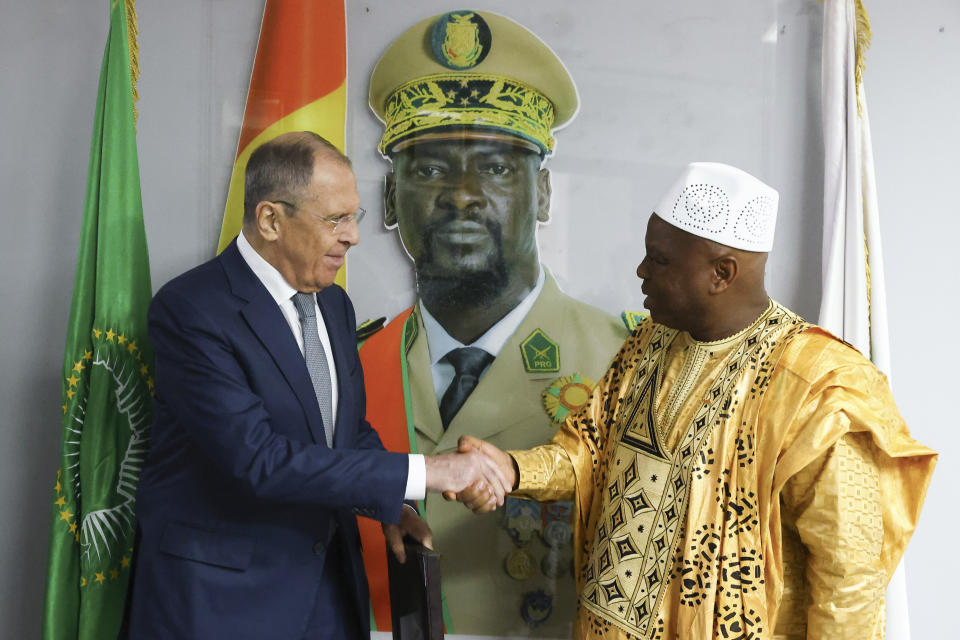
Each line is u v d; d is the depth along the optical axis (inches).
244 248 66.6
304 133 65.3
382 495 62.1
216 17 87.4
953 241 94.9
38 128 87.4
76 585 76.0
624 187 90.3
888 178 94.4
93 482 75.1
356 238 65.6
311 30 87.4
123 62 77.8
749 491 56.2
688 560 57.2
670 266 60.1
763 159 91.9
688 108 90.9
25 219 87.6
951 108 94.7
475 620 89.4
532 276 89.3
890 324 94.7
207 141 87.7
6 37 86.7
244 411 60.9
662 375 64.6
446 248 88.4
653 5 90.2
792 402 55.3
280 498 60.5
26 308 88.0
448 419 89.0
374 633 88.7
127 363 76.7
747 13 91.2
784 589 58.6
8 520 88.4
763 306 61.6
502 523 89.2
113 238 76.6
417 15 87.9
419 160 88.0
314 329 68.7
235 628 62.3
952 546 95.1
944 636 95.0
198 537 63.3
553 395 89.0
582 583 69.1
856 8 86.6
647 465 62.2
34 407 88.4
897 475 57.5
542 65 88.7
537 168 89.0
